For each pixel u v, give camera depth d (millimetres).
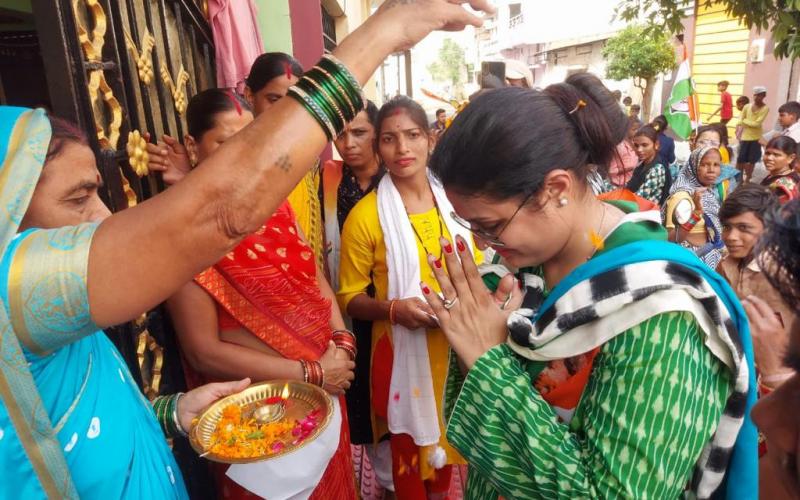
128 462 938
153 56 1860
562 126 934
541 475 928
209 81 2750
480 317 1030
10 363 706
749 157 9359
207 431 1357
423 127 2156
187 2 2420
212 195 723
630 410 848
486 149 910
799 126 7594
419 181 2213
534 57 23344
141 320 1531
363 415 2549
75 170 959
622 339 870
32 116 810
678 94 7535
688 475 981
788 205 758
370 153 2676
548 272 1108
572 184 958
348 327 2914
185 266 737
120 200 1427
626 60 12453
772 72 10406
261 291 1634
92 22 1424
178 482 1120
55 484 777
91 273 698
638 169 4625
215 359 1612
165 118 1900
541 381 1019
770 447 940
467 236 2213
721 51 11836
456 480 2750
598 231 983
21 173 749
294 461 1523
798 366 817
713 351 871
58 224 952
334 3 6758
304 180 2363
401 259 2164
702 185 3898
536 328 944
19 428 737
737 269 2531
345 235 2305
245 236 765
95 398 897
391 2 843
